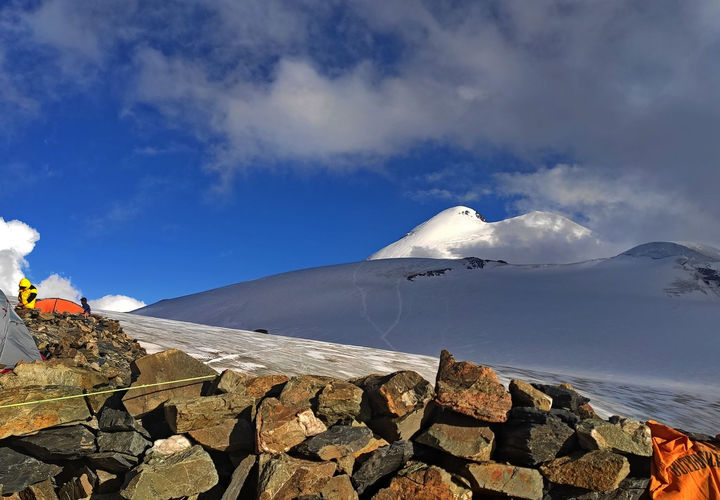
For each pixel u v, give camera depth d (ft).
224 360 53.62
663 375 172.96
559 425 21.93
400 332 281.54
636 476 21.15
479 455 21.01
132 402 21.40
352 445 20.92
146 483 18.04
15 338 32.04
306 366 57.93
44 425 19.89
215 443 20.72
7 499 18.74
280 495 18.62
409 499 20.10
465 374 22.84
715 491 19.83
